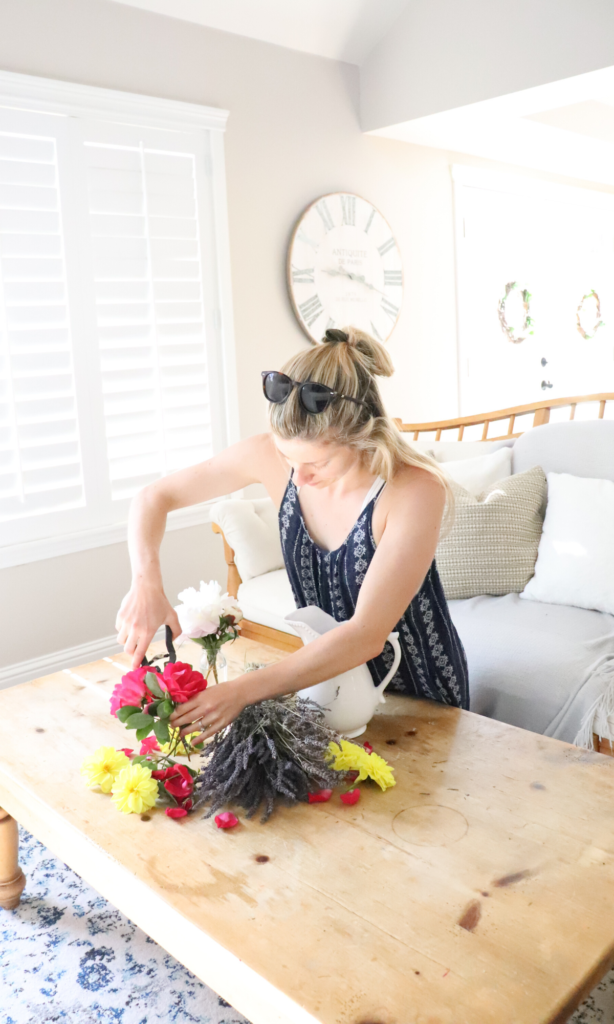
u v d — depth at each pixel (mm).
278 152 3451
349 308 3820
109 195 2889
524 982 782
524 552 2354
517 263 4965
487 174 4547
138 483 3086
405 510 1256
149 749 1250
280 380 1196
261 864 998
